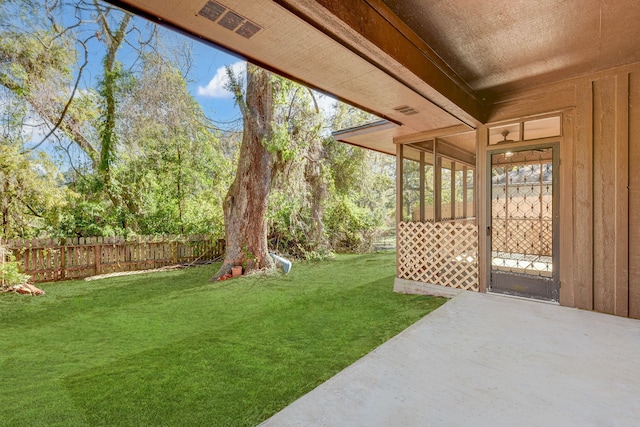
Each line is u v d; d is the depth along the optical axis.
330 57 2.54
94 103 7.75
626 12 2.48
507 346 2.66
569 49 3.06
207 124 8.51
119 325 3.84
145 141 8.45
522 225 6.72
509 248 6.88
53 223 7.52
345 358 2.81
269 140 7.04
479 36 2.83
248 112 6.99
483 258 4.43
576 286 3.68
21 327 3.80
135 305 4.72
